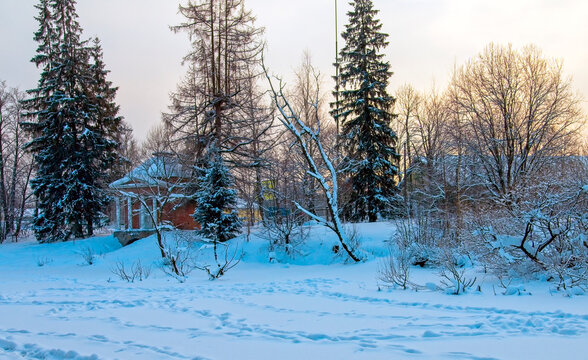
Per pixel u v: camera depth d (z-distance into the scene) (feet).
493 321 22.18
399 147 132.05
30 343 19.70
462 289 32.24
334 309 27.71
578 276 29.68
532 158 70.28
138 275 53.31
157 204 86.74
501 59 74.43
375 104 93.40
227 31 87.30
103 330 22.40
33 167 107.14
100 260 71.20
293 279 45.06
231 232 73.87
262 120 82.84
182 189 83.15
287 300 31.71
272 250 65.05
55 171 94.27
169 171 80.89
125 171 105.60
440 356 16.55
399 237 55.88
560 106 70.85
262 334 21.08
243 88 84.79
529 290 30.86
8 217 112.47
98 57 116.67
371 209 90.68
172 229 69.10
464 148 78.79
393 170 92.89
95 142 96.58
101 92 111.86
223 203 72.49
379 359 16.42
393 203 86.53
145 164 79.20
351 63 95.45
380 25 95.45
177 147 82.74
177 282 45.16
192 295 34.94
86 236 100.42
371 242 62.80
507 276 35.73
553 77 71.61
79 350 18.42
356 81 94.73
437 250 46.68
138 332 21.86
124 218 96.53
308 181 75.82
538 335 19.21
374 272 46.83
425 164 95.20
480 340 18.70
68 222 93.20
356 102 91.20
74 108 95.25
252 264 62.03
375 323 23.07
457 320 23.03
